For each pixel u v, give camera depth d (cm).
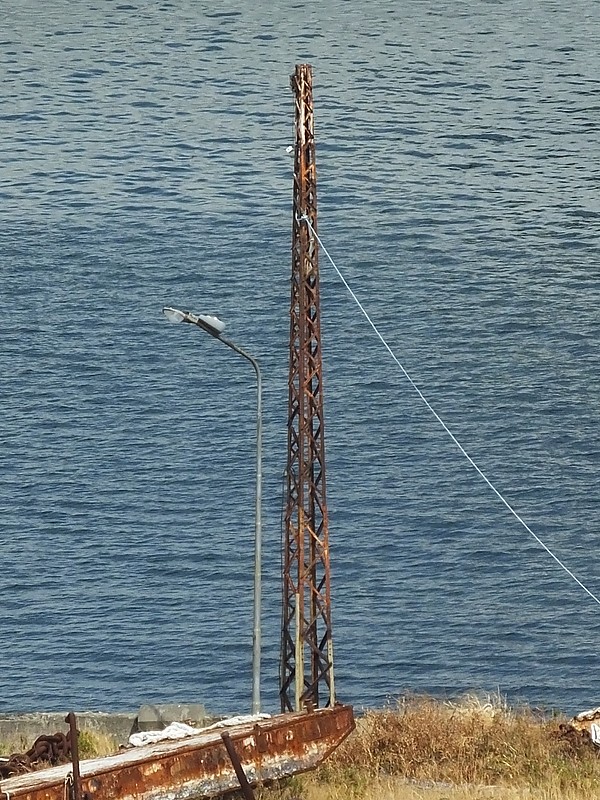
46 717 7956
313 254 7888
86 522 19162
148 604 17075
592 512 19188
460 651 15725
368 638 16100
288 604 8000
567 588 17212
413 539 18538
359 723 7756
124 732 7956
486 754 7425
